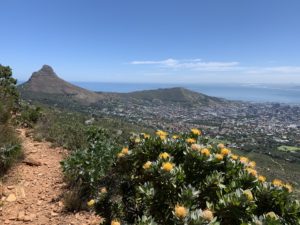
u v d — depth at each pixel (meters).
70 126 8.12
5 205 3.81
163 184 1.98
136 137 2.67
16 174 4.75
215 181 2.00
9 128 6.38
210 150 2.41
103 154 4.39
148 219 1.75
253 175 2.07
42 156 5.84
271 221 1.63
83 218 3.62
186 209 1.66
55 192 4.28
